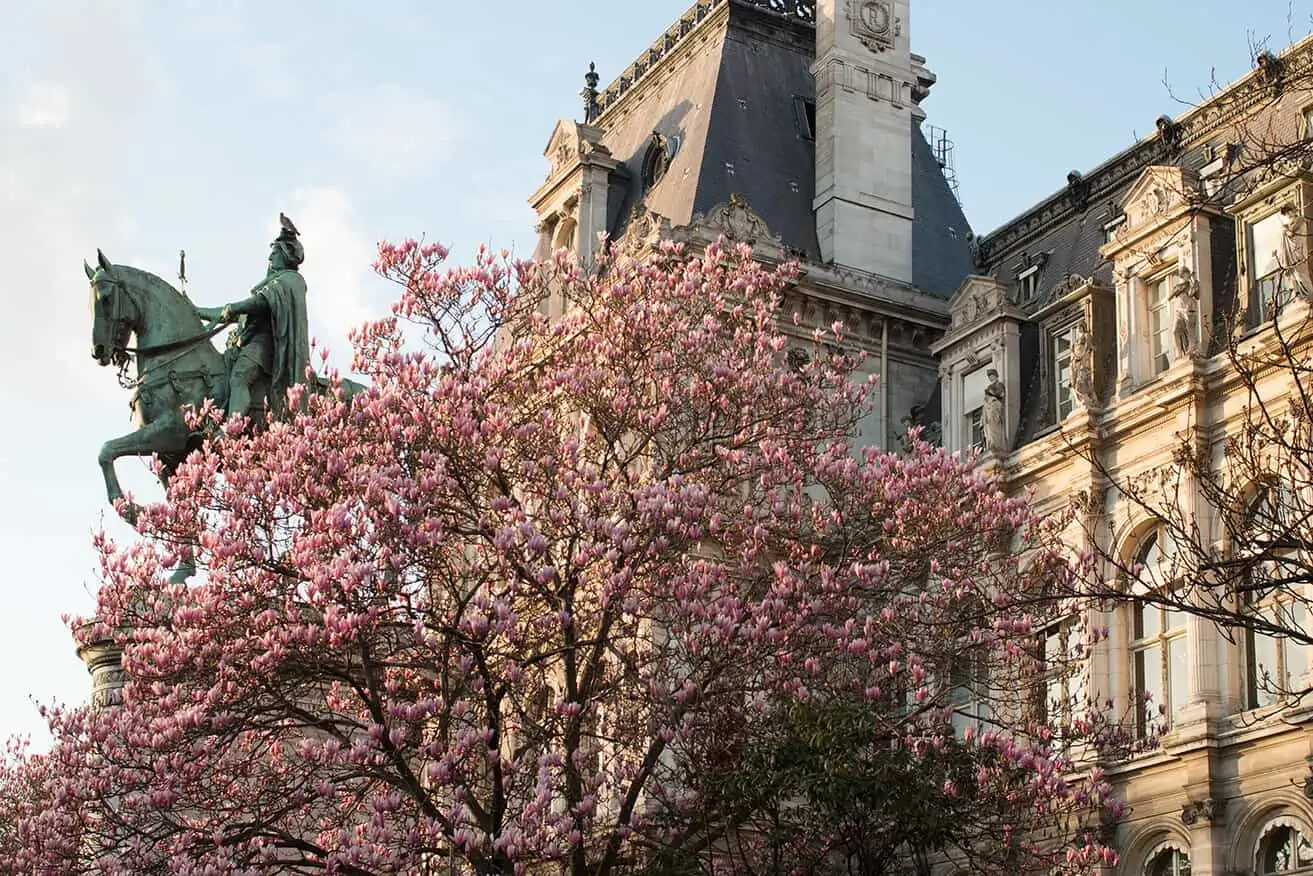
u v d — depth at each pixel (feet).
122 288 144.77
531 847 99.04
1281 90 92.32
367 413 114.21
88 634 116.88
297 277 149.69
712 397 119.55
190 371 145.38
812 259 182.91
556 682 126.72
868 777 100.99
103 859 109.70
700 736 108.27
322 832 114.52
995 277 182.70
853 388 135.64
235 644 106.11
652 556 108.37
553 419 116.26
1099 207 177.06
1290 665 133.39
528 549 105.60
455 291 121.39
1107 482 150.92
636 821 104.32
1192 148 166.20
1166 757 136.98
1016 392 164.86
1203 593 136.67
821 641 110.11
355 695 116.78
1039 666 124.88
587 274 153.69
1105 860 108.58
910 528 119.24
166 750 104.53
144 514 113.50
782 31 202.39
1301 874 127.34
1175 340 146.51
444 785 103.14
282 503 111.45
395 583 106.11
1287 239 137.90
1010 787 106.52
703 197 182.91
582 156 190.70
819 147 189.47
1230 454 95.40
